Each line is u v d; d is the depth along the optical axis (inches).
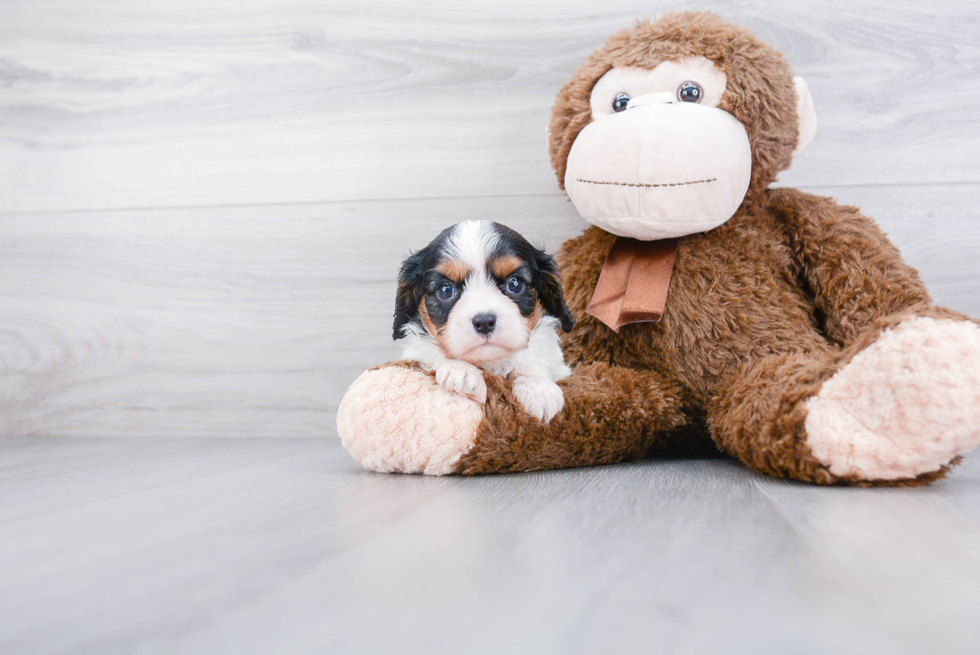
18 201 87.4
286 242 83.1
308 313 82.8
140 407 85.4
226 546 31.0
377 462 51.8
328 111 82.4
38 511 39.6
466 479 49.4
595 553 29.0
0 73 87.2
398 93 81.2
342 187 82.3
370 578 26.0
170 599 24.1
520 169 79.4
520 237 56.9
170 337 84.9
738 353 58.2
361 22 81.7
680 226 56.4
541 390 52.4
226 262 84.0
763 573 26.2
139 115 85.5
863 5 73.3
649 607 22.8
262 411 83.4
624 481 47.6
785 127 59.4
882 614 22.1
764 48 60.2
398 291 58.4
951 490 43.8
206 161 84.4
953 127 72.7
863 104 73.7
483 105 79.8
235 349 83.9
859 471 44.3
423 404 50.5
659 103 56.8
